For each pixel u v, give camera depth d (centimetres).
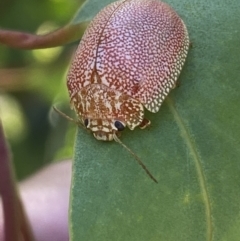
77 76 7
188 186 7
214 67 7
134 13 7
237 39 7
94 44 7
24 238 7
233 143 7
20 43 7
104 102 7
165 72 7
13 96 12
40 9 11
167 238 7
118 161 7
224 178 7
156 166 7
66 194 10
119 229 7
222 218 7
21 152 11
